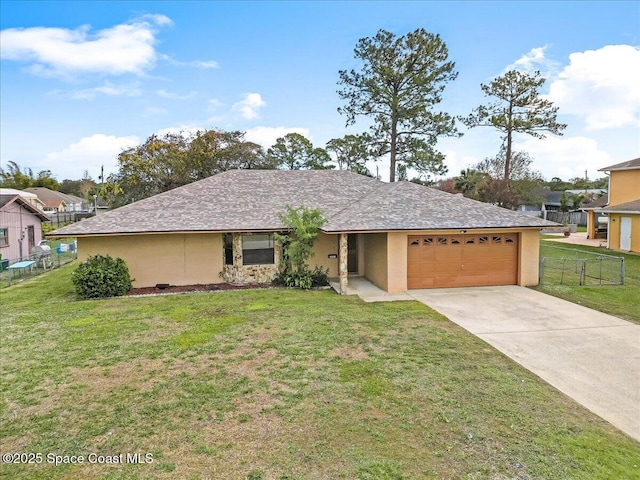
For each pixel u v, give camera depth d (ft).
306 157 157.69
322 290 47.98
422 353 26.66
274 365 24.79
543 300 41.27
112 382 22.67
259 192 58.90
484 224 46.21
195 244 51.19
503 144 121.80
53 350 27.71
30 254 73.77
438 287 48.01
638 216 76.59
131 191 117.08
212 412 19.30
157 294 46.26
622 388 21.70
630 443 16.72
